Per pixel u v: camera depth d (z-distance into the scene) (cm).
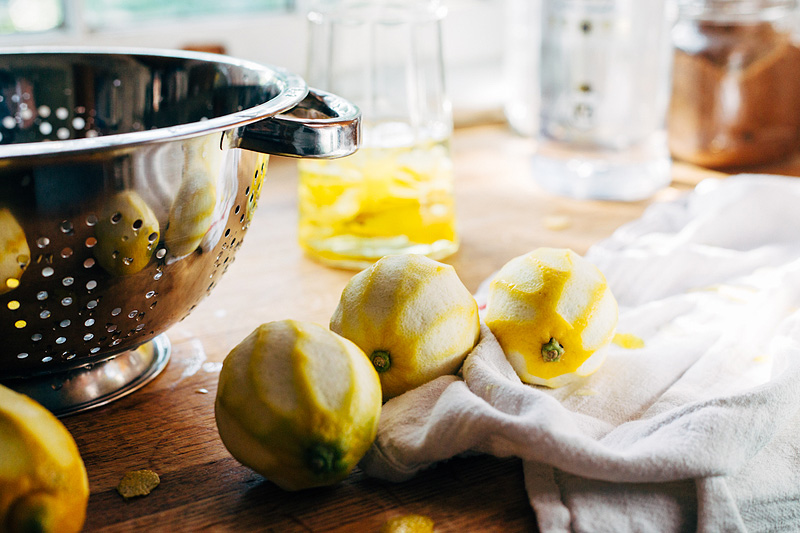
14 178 40
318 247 67
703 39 80
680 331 56
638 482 43
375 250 65
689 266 63
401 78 64
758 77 80
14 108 59
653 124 80
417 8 64
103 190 42
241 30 91
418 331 46
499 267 67
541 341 48
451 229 68
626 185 79
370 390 42
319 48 66
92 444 47
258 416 41
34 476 37
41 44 80
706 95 81
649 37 77
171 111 59
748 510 43
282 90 51
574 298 48
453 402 44
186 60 58
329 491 45
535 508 43
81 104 60
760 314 56
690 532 42
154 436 48
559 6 78
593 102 78
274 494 44
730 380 51
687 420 44
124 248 43
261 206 78
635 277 63
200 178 44
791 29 81
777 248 65
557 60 79
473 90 106
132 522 43
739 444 43
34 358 45
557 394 50
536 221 75
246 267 67
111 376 51
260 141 45
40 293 43
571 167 80
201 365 54
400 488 45
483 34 114
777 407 45
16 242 41
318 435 41
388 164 64
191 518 43
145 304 46
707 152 84
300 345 42
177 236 45
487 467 46
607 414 49
